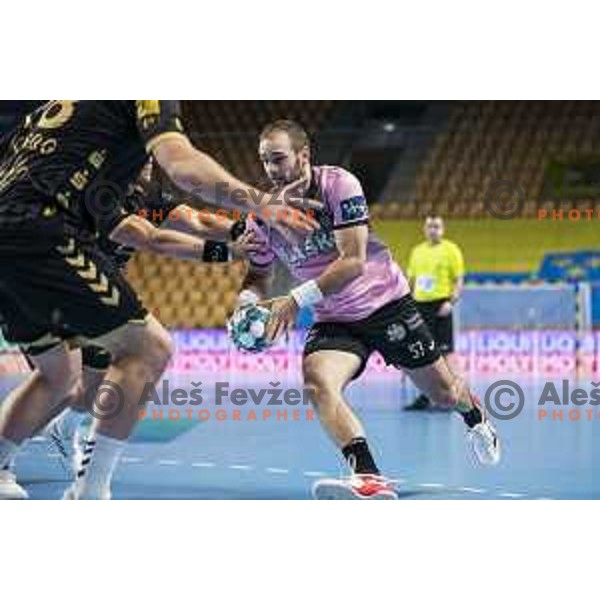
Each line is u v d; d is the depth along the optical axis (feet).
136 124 51.47
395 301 63.05
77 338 59.26
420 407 112.06
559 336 162.09
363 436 58.65
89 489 53.88
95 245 53.93
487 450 68.08
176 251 64.54
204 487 68.18
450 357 111.55
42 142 52.39
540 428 97.30
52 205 51.88
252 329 56.90
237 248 64.23
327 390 59.47
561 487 67.82
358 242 58.59
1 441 60.59
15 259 51.67
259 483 69.77
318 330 62.75
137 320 52.60
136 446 86.63
